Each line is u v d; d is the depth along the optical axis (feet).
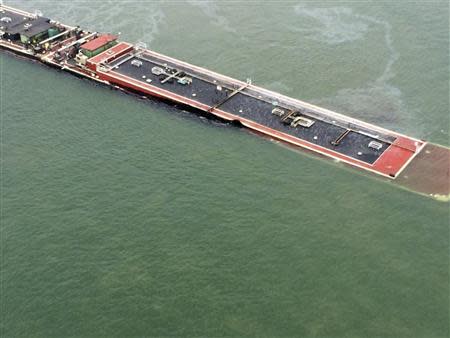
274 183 475.31
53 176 482.28
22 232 429.79
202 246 414.41
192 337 354.74
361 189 469.98
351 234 424.87
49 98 600.80
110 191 464.65
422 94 595.88
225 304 373.81
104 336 356.59
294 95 600.39
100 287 386.93
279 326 360.28
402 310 370.12
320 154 510.17
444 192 464.24
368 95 596.70
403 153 508.53
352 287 384.68
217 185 469.98
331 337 353.72
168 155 506.07
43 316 369.71
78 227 432.25
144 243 417.69
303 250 411.34
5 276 396.16
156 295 380.58
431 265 400.06
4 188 470.80
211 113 559.79
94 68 632.38
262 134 538.06
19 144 522.88
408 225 433.48
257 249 411.95
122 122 557.74
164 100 589.73
